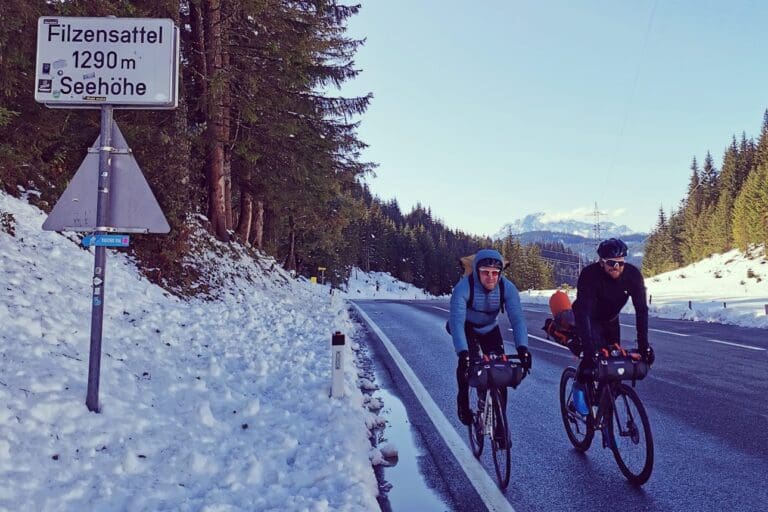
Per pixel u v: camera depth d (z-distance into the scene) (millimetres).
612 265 4309
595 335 4680
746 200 80688
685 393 7180
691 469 4434
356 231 82250
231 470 3865
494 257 4375
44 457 3504
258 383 6629
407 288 117688
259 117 18828
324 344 9812
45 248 8797
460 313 4457
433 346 11797
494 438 4273
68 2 7988
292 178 22422
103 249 4391
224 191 21219
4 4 7020
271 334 10500
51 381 4520
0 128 8859
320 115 20812
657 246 125125
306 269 68188
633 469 4180
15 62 7914
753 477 4254
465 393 4680
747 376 8375
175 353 7336
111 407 4465
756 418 5957
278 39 17656
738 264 75688
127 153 4383
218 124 17438
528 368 4207
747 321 18047
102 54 4383
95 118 11367
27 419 3803
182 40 17422
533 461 4664
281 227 38406
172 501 3389
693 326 17266
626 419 4277
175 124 12688
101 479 3457
